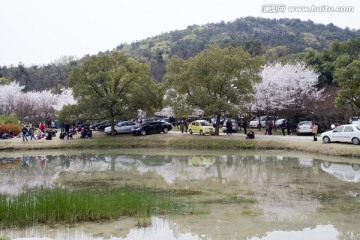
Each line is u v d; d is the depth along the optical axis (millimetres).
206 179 20875
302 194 16516
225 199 15570
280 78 49844
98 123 61125
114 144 40188
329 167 24641
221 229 11219
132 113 43562
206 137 41094
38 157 33406
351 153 28875
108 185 19375
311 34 160250
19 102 67875
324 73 58000
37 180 21250
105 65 43688
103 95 44000
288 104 48969
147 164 27844
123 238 10359
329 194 16469
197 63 42062
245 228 11359
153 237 10461
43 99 72375
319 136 41344
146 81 44938
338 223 11875
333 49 63781
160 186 18875
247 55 43094
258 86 49406
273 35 161250
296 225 11672
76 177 22188
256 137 40688
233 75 41719
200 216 12711
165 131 46438
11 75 109938
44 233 10672
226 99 41719
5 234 10539
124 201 13141
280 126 51375
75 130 47719
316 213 13156
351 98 38656
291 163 26859
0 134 45094
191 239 10305
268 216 12750
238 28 199750
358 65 37312
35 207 11812
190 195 16484
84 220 11914
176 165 27062
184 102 43281
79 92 42250
